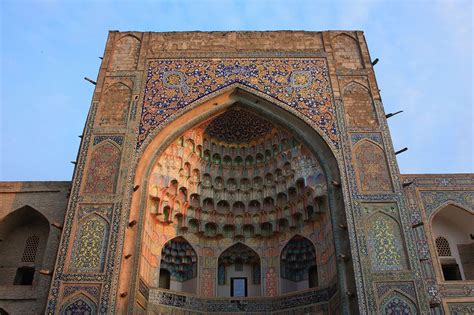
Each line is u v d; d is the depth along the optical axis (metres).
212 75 13.44
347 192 11.24
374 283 10.00
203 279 13.80
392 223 10.84
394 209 11.02
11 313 11.41
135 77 13.35
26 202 12.80
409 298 9.84
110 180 11.34
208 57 13.84
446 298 11.09
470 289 11.22
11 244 12.95
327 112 12.67
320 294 12.48
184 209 13.86
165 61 13.74
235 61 13.77
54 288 9.81
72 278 9.95
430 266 11.51
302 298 12.85
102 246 10.38
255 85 13.23
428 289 11.15
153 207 12.88
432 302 10.46
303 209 13.48
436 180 12.82
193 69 13.57
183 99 12.91
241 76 13.42
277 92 13.10
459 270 12.73
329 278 12.33
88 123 12.34
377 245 10.52
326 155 12.20
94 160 11.66
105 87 13.10
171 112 12.63
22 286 11.77
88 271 10.06
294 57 13.88
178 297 12.91
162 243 13.29
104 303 9.67
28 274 12.87
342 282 10.47
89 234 10.54
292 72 13.52
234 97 13.33
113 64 13.68
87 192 11.12
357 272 10.13
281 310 13.13
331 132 12.28
